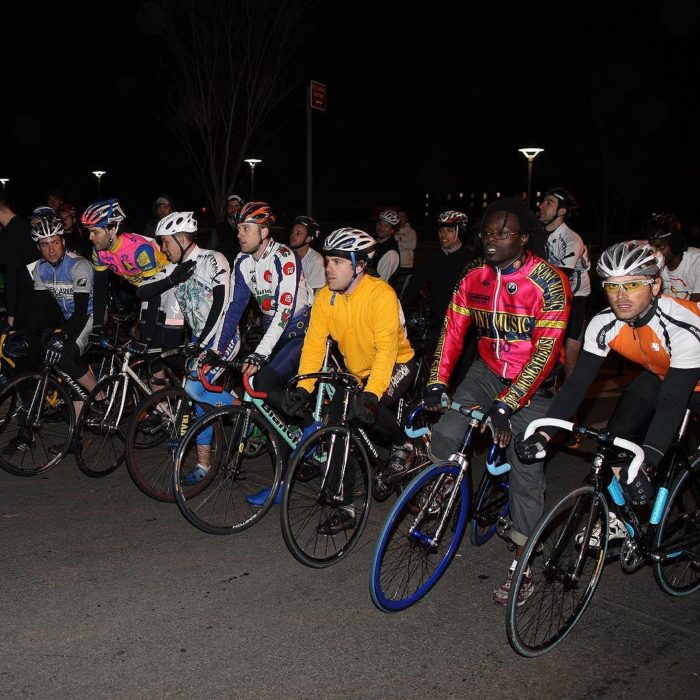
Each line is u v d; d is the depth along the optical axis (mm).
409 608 3504
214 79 15984
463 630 3322
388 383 3896
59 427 6137
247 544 4145
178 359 5047
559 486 5113
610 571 3900
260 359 4219
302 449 3840
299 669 3016
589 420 6648
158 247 5262
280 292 4422
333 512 4180
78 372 5352
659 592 3699
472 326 5664
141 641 3186
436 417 3936
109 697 2822
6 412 6016
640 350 3305
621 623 3406
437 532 3488
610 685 2949
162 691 2863
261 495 4512
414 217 36344
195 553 4020
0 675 2939
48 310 5953
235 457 4402
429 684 2936
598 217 23672
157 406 4922
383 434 4176
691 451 5195
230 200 8352
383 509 4656
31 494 4801
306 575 3812
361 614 3445
